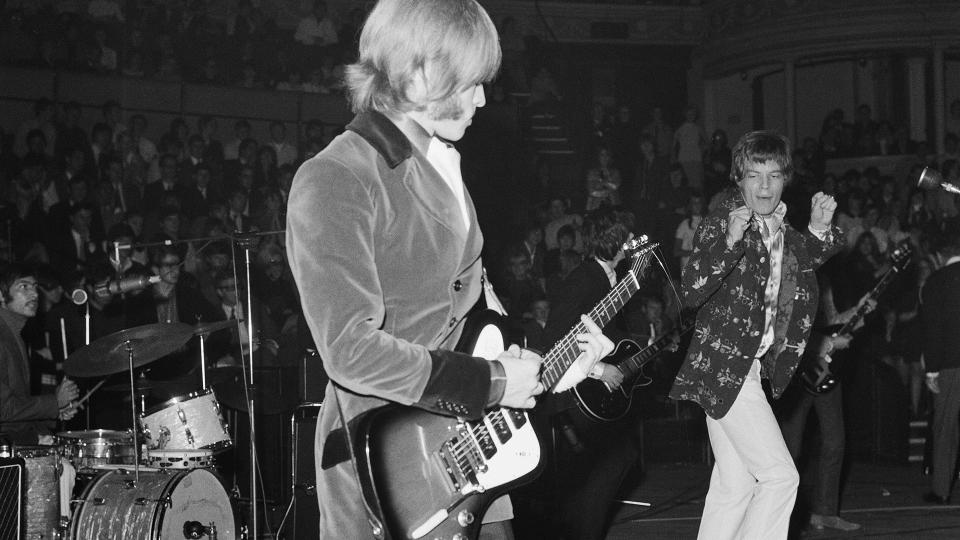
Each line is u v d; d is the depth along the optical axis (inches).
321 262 67.5
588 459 186.9
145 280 208.4
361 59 75.5
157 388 225.8
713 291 131.5
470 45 72.0
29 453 169.0
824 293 226.4
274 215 435.8
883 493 283.6
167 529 173.2
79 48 484.7
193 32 520.4
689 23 669.9
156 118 504.7
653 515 246.1
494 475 75.9
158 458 183.8
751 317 131.6
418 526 72.7
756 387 134.4
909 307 398.3
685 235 503.8
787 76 630.5
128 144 466.9
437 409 69.4
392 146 72.7
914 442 373.1
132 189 449.7
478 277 78.5
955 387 261.3
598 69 663.1
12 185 421.7
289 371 235.8
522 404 73.0
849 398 368.8
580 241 435.8
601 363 178.1
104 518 173.8
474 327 77.4
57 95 477.1
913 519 237.5
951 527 225.8
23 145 460.4
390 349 67.1
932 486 267.9
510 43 634.8
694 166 609.6
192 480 180.1
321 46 553.6
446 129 75.9
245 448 246.4
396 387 67.3
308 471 183.8
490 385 70.4
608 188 554.9
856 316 218.1
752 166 135.0
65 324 261.1
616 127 608.1
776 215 139.3
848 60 655.8
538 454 77.9
